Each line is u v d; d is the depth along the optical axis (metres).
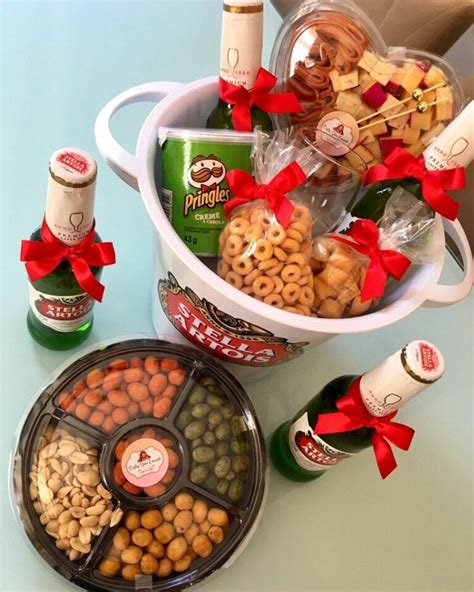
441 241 0.56
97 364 0.59
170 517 0.55
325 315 0.55
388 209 0.55
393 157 0.54
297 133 0.59
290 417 0.68
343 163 0.62
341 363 0.72
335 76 0.59
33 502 0.54
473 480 0.69
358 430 0.54
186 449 0.57
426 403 0.72
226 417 0.59
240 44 0.51
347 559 0.62
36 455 0.55
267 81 0.54
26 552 0.57
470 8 0.73
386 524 0.65
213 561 0.55
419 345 0.48
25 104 0.78
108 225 0.73
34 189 0.73
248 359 0.59
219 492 0.57
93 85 0.81
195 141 0.53
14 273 0.68
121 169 0.52
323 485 0.65
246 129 0.55
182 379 0.60
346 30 0.60
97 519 0.54
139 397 0.58
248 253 0.51
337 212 0.61
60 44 0.84
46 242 0.53
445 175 0.52
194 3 0.93
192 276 0.49
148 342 0.61
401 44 0.79
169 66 0.86
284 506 0.64
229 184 0.52
